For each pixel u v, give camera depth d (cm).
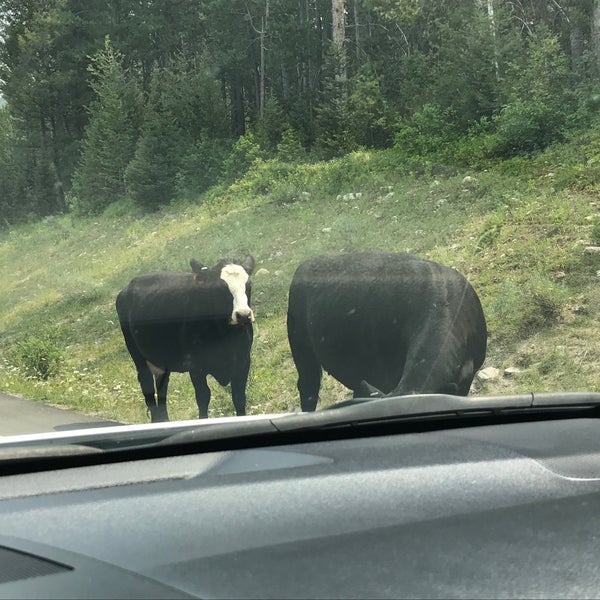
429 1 2512
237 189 1490
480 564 175
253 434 270
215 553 180
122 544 187
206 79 2145
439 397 306
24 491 227
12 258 1362
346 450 267
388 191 1232
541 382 743
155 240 1227
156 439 267
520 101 1435
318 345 631
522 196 1141
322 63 2973
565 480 240
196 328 643
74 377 664
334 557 178
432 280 548
